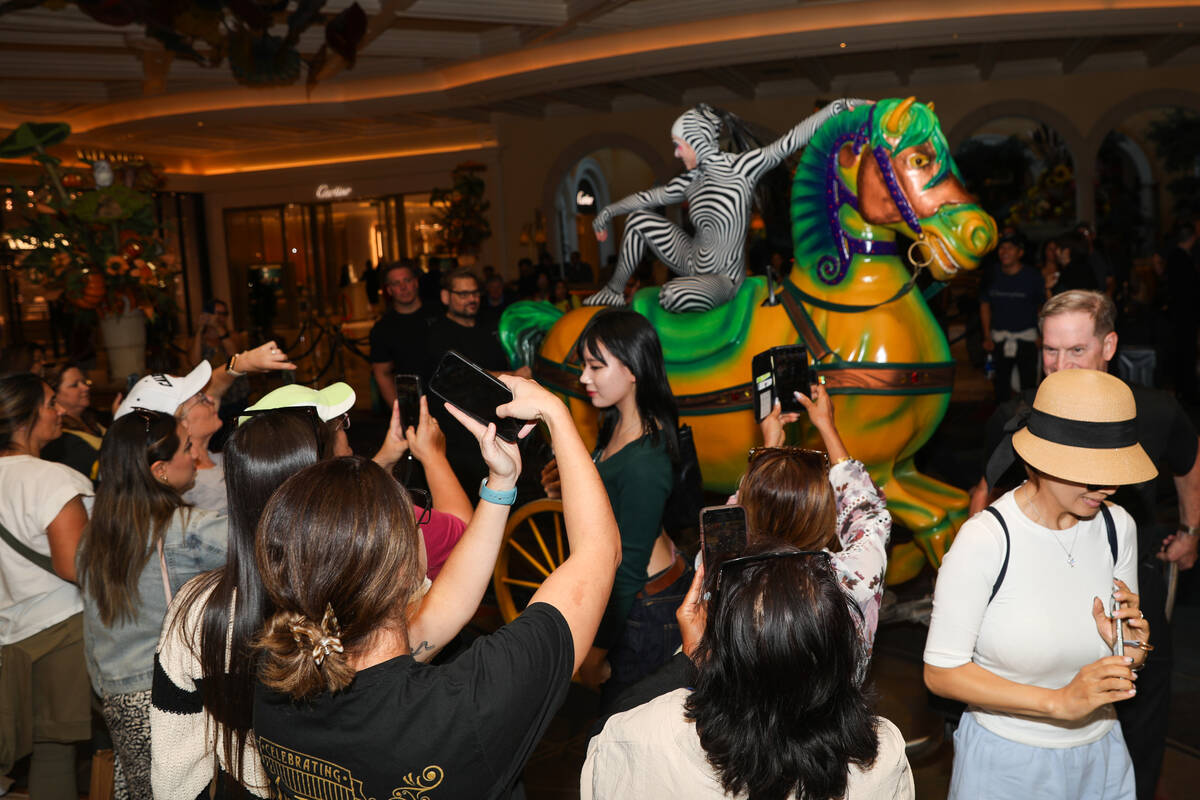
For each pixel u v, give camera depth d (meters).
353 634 1.33
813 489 2.04
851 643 1.41
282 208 21.52
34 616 2.82
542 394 1.56
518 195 18.19
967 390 10.32
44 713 2.85
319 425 1.93
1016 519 2.00
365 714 1.30
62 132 7.87
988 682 1.93
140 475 2.24
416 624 1.59
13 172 16.45
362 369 15.56
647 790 1.48
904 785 1.48
